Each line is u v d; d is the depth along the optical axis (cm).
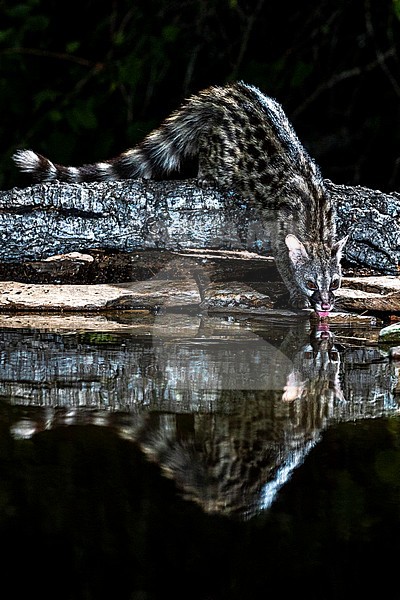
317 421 621
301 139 2308
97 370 801
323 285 1231
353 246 1352
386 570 386
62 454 528
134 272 1337
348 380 786
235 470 507
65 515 434
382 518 437
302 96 2306
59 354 884
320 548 405
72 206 1258
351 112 2322
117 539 407
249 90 1484
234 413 644
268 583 374
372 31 2095
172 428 595
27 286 1249
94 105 2052
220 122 1444
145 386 736
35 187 1261
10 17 2072
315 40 2292
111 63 2061
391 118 2275
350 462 526
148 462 516
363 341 1022
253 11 2302
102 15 2242
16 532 413
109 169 1464
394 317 1208
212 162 1427
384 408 671
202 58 2302
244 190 1372
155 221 1285
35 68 2109
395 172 2153
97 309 1189
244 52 2275
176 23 2192
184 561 392
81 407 652
